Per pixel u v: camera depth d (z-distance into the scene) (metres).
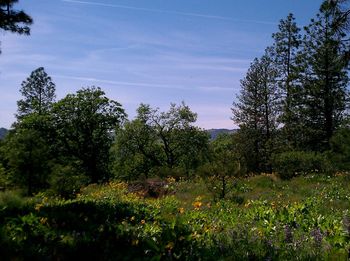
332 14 17.03
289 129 46.44
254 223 10.88
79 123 55.66
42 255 5.25
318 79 44.78
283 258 5.94
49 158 21.98
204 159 58.78
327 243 6.70
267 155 46.53
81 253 5.48
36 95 64.88
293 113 45.81
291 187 23.38
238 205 17.91
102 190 25.47
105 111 57.44
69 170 21.81
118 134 60.09
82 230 7.37
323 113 45.66
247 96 49.91
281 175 27.75
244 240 6.83
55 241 6.04
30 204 12.42
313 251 6.23
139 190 25.23
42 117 54.81
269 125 48.84
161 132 60.34
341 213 13.18
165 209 14.49
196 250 5.62
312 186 22.97
